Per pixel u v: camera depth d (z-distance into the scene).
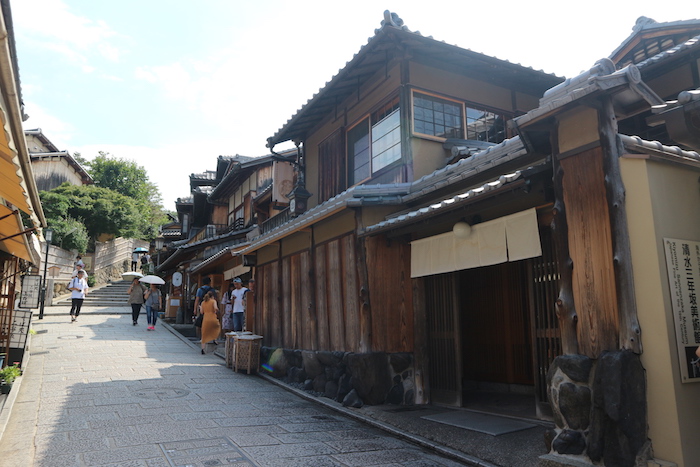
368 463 5.15
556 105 4.59
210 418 6.80
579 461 4.17
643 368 4.11
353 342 8.12
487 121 10.60
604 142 4.48
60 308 23.09
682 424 3.93
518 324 8.51
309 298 9.73
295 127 12.89
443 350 7.72
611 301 4.31
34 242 9.15
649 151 4.45
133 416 6.71
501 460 5.04
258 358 11.02
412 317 8.12
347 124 11.55
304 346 9.88
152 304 18.03
